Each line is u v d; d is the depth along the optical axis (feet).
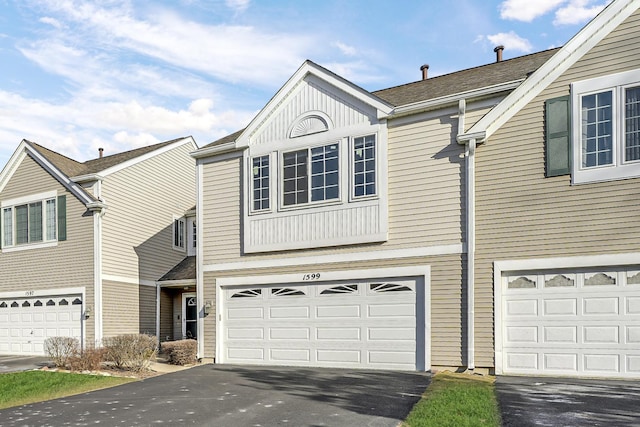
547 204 33.37
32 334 58.08
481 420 20.77
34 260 58.80
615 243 31.27
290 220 42.83
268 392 29.84
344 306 40.14
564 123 33.40
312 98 43.21
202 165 48.75
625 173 31.42
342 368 39.32
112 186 57.72
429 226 37.17
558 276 33.06
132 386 34.27
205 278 46.96
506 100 35.09
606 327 31.50
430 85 46.73
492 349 33.94
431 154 37.76
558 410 22.43
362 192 39.96
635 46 31.99
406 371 36.65
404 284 37.93
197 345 46.44
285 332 42.52
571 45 33.83
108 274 55.83
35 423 24.31
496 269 34.35
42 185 59.41
